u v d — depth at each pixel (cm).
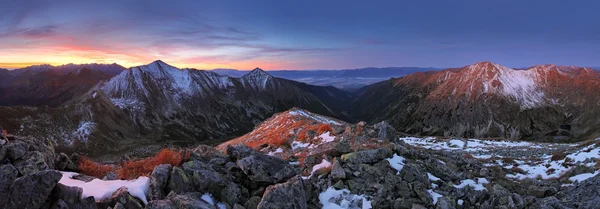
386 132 2733
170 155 1619
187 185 1316
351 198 1490
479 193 1641
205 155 1839
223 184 1373
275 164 1564
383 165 1767
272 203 1238
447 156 2791
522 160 4281
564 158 3797
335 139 2902
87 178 1367
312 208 1420
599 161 3066
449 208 1433
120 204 1077
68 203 1031
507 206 1489
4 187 933
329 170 1700
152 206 1085
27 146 1341
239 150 1731
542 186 2172
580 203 1714
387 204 1458
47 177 1003
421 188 1568
